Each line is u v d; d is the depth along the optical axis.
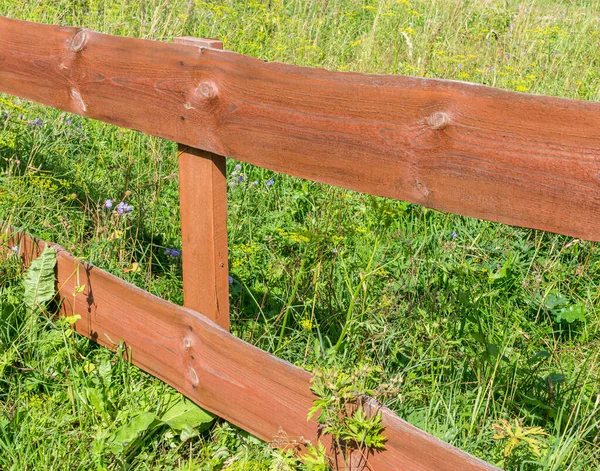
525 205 1.41
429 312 2.67
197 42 1.94
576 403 2.13
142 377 2.47
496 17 7.44
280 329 2.67
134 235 3.20
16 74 2.55
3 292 2.70
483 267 3.19
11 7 5.16
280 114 1.75
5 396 2.35
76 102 2.34
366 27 7.42
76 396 2.29
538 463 2.02
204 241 2.10
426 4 7.18
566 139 1.31
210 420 2.28
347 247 3.29
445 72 5.26
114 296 2.43
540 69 5.62
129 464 2.13
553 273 3.29
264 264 3.19
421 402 2.32
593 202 1.31
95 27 5.16
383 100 1.55
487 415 2.27
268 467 2.09
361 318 2.54
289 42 5.85
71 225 3.14
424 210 3.59
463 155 1.46
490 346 2.25
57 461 2.07
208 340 2.15
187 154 2.05
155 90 2.04
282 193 3.89
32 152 3.40
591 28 7.57
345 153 1.66
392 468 1.80
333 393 1.82
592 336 2.91
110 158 4.04
